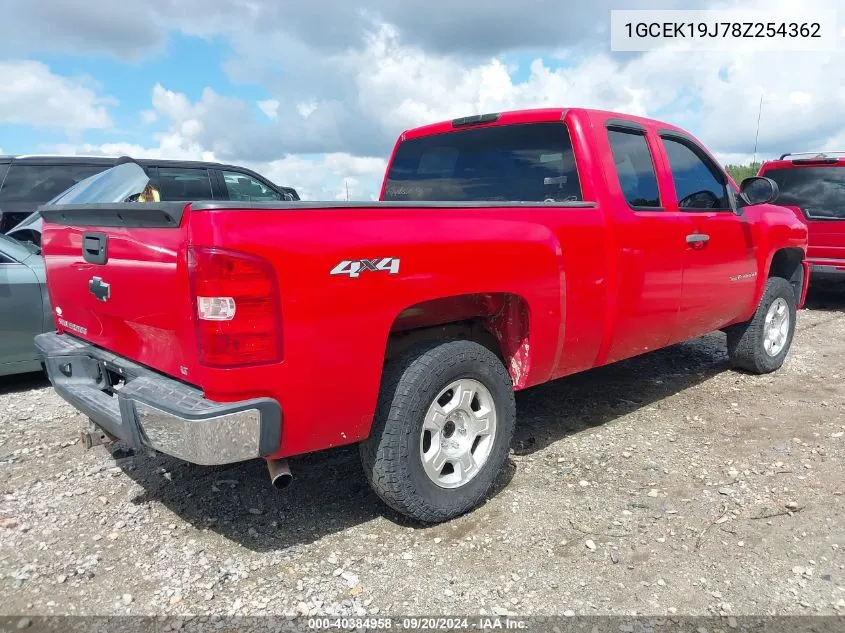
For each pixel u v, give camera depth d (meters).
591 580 2.71
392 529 3.12
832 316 8.37
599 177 3.77
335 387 2.62
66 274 3.42
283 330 2.44
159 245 2.53
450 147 4.49
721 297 4.80
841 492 3.44
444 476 3.14
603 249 3.70
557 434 4.27
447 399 3.14
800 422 4.47
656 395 5.07
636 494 3.44
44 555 2.91
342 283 2.56
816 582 2.69
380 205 2.71
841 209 8.38
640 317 4.05
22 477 3.67
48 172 8.84
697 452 3.97
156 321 2.66
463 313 3.31
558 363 3.61
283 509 3.31
